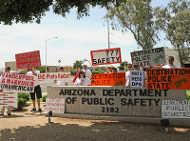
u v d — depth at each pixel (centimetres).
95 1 746
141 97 746
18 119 816
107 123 732
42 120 794
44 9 787
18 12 718
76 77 1055
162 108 697
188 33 2545
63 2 762
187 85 690
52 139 567
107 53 893
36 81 999
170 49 2842
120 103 773
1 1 601
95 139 563
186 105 679
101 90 799
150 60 828
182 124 673
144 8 2678
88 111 816
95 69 4200
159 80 711
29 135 604
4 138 579
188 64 3188
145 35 2686
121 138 568
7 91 914
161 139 555
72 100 841
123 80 880
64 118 823
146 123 717
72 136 590
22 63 1013
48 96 878
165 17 2655
